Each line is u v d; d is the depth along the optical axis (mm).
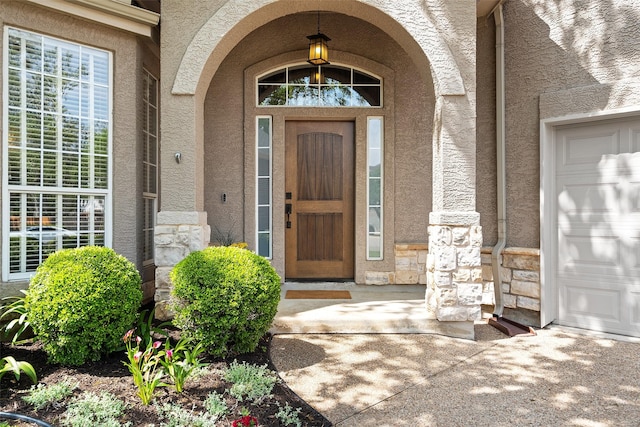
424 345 3611
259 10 3824
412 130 5328
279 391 2732
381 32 5344
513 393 2750
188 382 2775
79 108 3812
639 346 3598
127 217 4090
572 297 4094
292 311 4117
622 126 3770
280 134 5305
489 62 4590
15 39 3467
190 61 3803
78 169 3805
